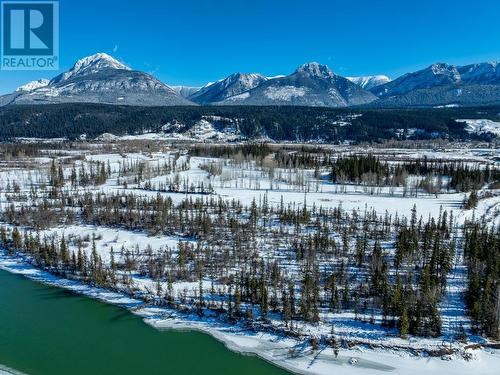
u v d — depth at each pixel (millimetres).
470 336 98250
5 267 143250
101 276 128875
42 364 92688
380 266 126500
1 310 115250
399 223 178750
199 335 104438
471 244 138875
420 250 147000
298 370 92000
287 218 183500
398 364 91875
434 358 92812
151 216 187875
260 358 95812
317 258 141500
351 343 97812
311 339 99438
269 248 152250
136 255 147750
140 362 94000
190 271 133250
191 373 90812
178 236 167875
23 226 182375
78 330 106125
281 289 120000
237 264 138125
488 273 117750
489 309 98938
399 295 103938
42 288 128750
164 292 121562
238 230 169000
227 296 118250
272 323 105312
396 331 100625
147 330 106562
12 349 97875
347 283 117875
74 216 194000
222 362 94562
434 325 99125
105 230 176750
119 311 115125
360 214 199125
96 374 89875
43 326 107688
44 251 145625
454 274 129875
